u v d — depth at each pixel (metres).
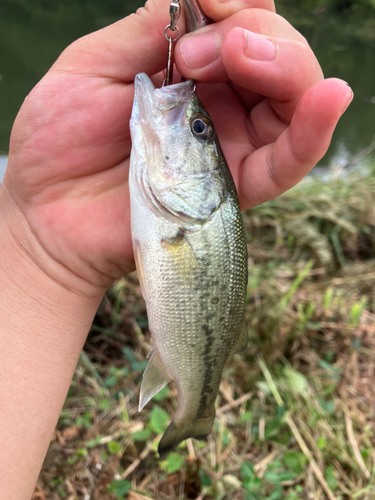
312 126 0.16
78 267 0.18
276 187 0.18
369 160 0.53
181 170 0.16
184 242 0.16
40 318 0.17
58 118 0.17
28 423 0.16
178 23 0.16
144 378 0.16
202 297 0.16
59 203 0.18
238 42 0.15
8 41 0.94
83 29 1.11
